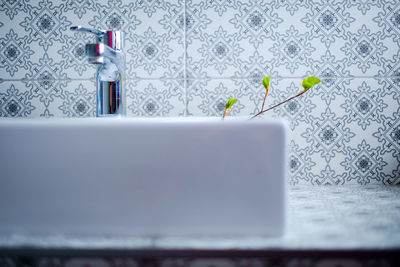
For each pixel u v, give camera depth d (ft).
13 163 1.61
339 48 2.75
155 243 1.50
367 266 1.40
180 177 1.58
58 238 1.58
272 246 1.44
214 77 2.79
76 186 1.60
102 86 2.50
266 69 2.77
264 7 2.75
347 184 2.79
